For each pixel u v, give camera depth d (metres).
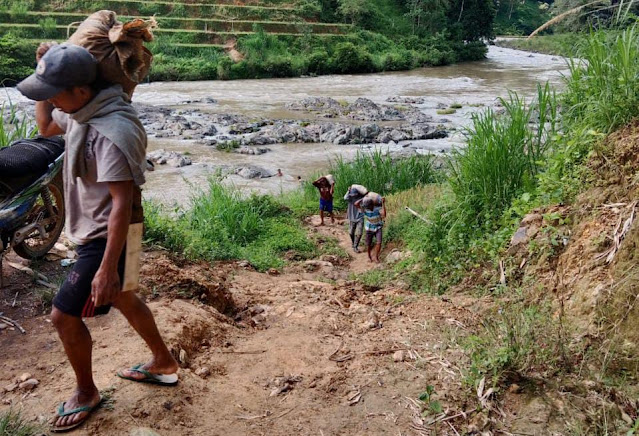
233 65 40.06
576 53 7.01
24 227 5.04
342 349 4.45
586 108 6.32
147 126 23.31
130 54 2.91
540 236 5.52
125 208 2.95
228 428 3.45
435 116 26.80
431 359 4.12
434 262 6.70
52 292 4.72
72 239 3.15
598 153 5.59
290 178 17.03
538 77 40.88
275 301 5.73
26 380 3.68
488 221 6.48
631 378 3.69
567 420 3.38
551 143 6.88
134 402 3.46
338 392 3.83
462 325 4.69
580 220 5.27
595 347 3.95
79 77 2.80
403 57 47.31
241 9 49.28
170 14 47.84
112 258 2.96
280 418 3.58
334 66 44.22
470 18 56.06
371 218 8.79
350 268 8.76
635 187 4.96
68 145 3.00
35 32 40.72
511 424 3.41
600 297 4.23
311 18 51.78
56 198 5.47
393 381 3.89
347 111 27.33
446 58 49.97
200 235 8.55
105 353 3.94
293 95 32.94
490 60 53.69
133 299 3.33
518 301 4.99
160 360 3.58
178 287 5.27
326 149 20.83
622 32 6.27
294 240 9.74
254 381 4.00
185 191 15.30
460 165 7.48
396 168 13.78
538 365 3.79
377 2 57.62
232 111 27.50
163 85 35.94
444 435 3.37
